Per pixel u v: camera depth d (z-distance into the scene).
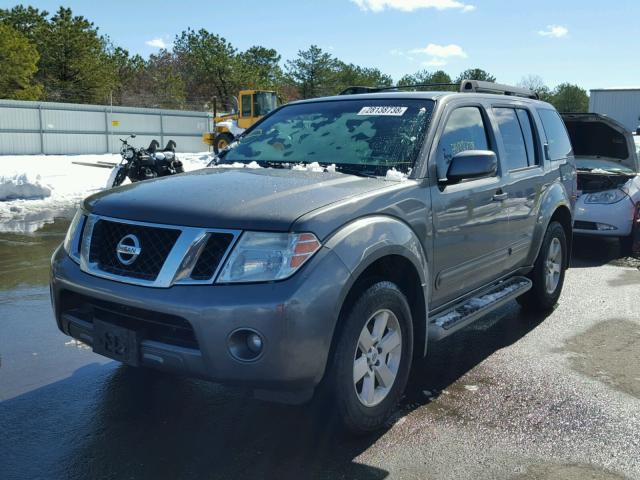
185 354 2.98
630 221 8.62
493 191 4.54
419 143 4.00
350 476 3.08
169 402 3.87
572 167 6.26
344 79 73.25
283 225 2.98
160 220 3.13
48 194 14.27
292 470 3.12
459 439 3.47
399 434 3.52
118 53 62.81
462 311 4.36
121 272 3.19
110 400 3.89
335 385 3.16
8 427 3.53
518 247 5.09
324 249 3.04
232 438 3.44
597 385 4.26
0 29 41.31
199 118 40.75
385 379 3.51
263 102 29.55
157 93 62.69
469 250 4.30
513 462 3.23
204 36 64.50
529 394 4.10
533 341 5.18
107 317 3.32
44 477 3.03
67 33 47.41
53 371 4.32
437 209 3.89
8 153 33.59
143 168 12.91
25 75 41.94
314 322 2.94
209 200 3.21
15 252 8.09
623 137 9.42
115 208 3.36
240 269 2.94
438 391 4.13
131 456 3.24
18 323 5.30
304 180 3.60
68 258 3.53
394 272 3.72
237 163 4.39
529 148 5.42
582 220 8.72
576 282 7.30
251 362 2.90
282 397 3.10
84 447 3.32
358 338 3.24
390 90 5.52
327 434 3.41
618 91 38.12
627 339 5.25
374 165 3.98
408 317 3.62
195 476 3.05
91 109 36.25
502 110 5.12
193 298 2.92
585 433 3.56
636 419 3.75
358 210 3.31
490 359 4.75
